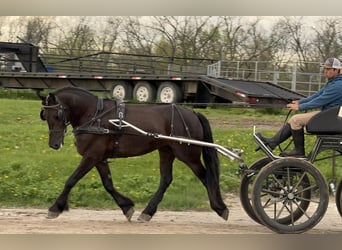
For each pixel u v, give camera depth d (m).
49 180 10.65
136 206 9.73
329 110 7.67
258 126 17.73
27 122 17.44
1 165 11.46
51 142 8.38
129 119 8.41
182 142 8.51
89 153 8.32
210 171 8.48
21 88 25.98
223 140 14.66
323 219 8.98
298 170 7.68
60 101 8.38
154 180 10.89
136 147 8.45
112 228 7.87
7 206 9.47
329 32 33.34
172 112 8.65
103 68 27.61
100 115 8.38
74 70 29.02
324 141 7.79
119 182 10.70
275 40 35.16
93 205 9.70
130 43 34.66
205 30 35.09
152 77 22.84
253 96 19.34
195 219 8.87
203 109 22.06
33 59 27.69
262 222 7.61
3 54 27.28
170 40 35.00
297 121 7.82
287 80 28.52
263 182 7.63
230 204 10.27
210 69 26.92
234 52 35.31
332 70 7.76
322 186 7.57
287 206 8.27
